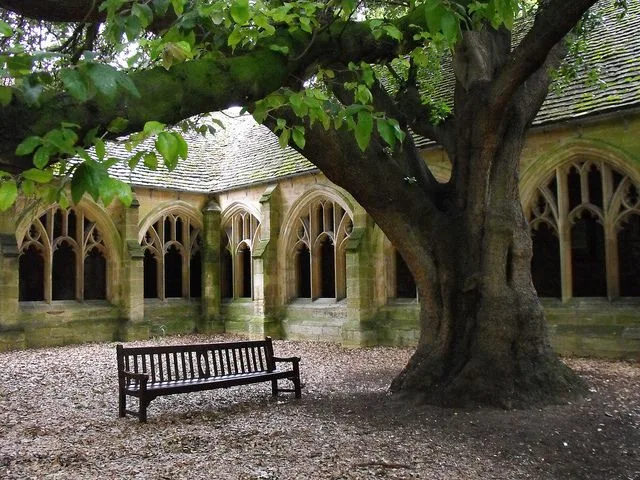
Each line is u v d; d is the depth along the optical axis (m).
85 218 15.93
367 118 2.76
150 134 2.08
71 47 6.22
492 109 6.91
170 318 17.39
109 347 14.30
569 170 11.52
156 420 6.68
